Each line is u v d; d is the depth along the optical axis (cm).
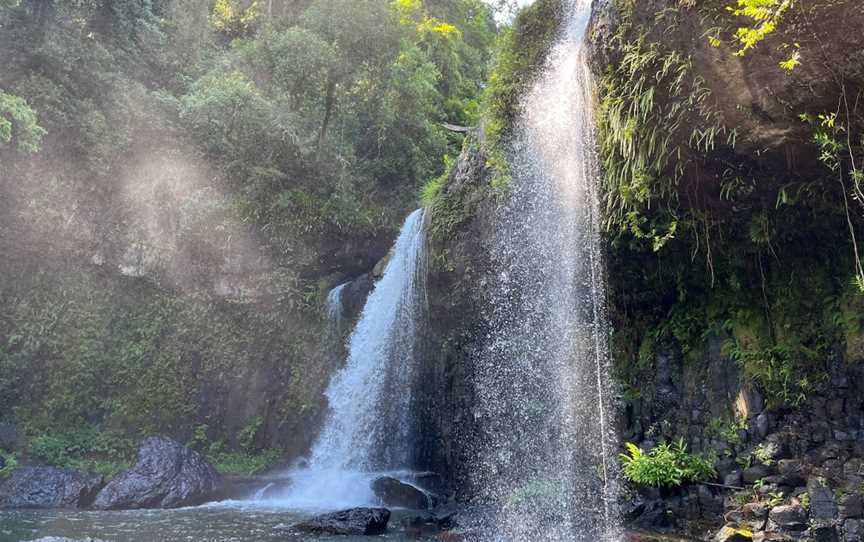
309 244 1811
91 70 1633
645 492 898
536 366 1131
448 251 1303
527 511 1005
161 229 1689
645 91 755
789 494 764
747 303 876
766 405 817
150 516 1059
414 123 2091
